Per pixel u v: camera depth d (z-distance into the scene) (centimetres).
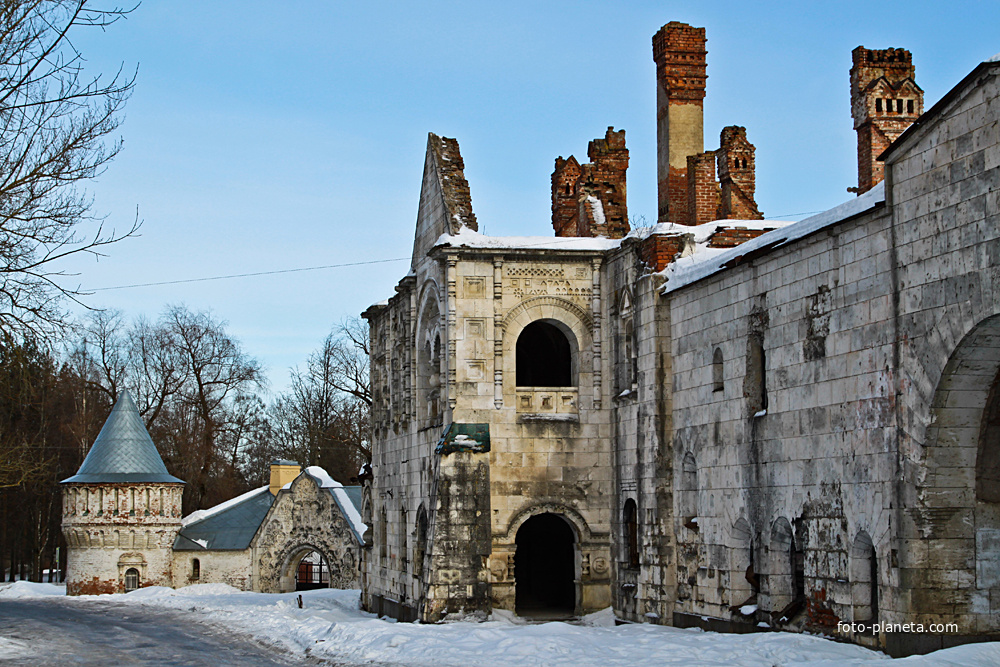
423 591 3447
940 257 2094
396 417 4316
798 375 2562
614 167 3972
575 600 3712
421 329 3994
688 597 3061
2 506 7825
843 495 2378
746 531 2816
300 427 8662
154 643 3484
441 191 3744
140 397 8400
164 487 6631
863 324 2325
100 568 6450
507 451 3544
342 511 6438
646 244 3322
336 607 4869
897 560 2180
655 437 3203
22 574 8831
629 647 2633
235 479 8825
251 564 6631
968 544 2153
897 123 3041
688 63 3669
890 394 2231
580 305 3628
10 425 6575
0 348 2466
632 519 3441
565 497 3559
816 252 2502
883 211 2258
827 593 2431
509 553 3512
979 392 2103
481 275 3591
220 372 8400
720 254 3042
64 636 3688
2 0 2336
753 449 2748
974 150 2011
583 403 3603
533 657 2589
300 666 2867
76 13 2389
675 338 3188
